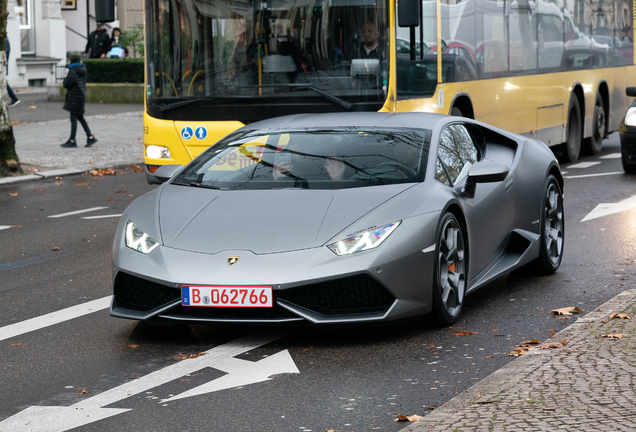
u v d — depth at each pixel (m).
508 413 3.90
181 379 4.91
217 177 6.27
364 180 5.93
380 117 6.75
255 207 5.73
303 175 6.07
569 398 4.05
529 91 13.66
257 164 6.30
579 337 5.09
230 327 5.97
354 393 4.60
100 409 4.46
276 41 10.30
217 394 4.64
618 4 17.69
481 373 4.86
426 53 10.70
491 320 5.99
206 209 5.81
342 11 10.14
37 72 34.28
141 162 16.42
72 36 37.53
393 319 5.39
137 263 5.51
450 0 11.23
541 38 14.09
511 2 13.02
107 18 11.14
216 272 5.28
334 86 10.18
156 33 10.68
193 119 10.51
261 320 5.30
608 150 17.59
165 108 10.58
